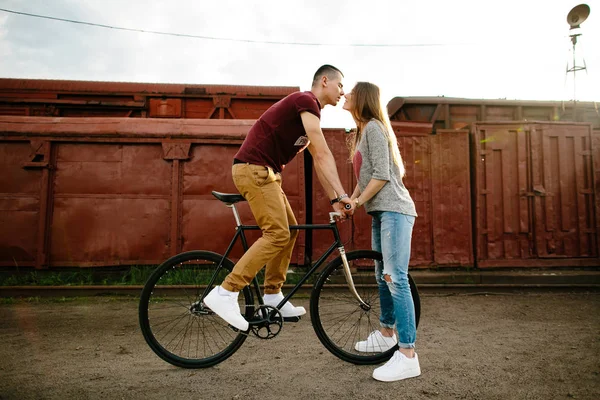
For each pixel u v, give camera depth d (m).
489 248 6.11
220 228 5.68
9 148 5.53
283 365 2.71
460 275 5.68
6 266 5.39
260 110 7.46
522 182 6.22
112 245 5.54
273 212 2.55
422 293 5.24
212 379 2.46
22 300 4.71
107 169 5.63
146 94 7.25
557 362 2.76
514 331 3.57
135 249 5.57
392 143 2.65
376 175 2.51
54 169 5.55
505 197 6.19
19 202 5.47
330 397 2.20
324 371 2.59
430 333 3.51
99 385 2.37
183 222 5.66
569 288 5.31
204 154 5.77
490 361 2.77
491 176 6.22
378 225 2.87
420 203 6.11
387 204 2.55
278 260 2.78
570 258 6.16
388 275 2.54
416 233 6.07
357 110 2.71
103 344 3.17
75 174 5.58
